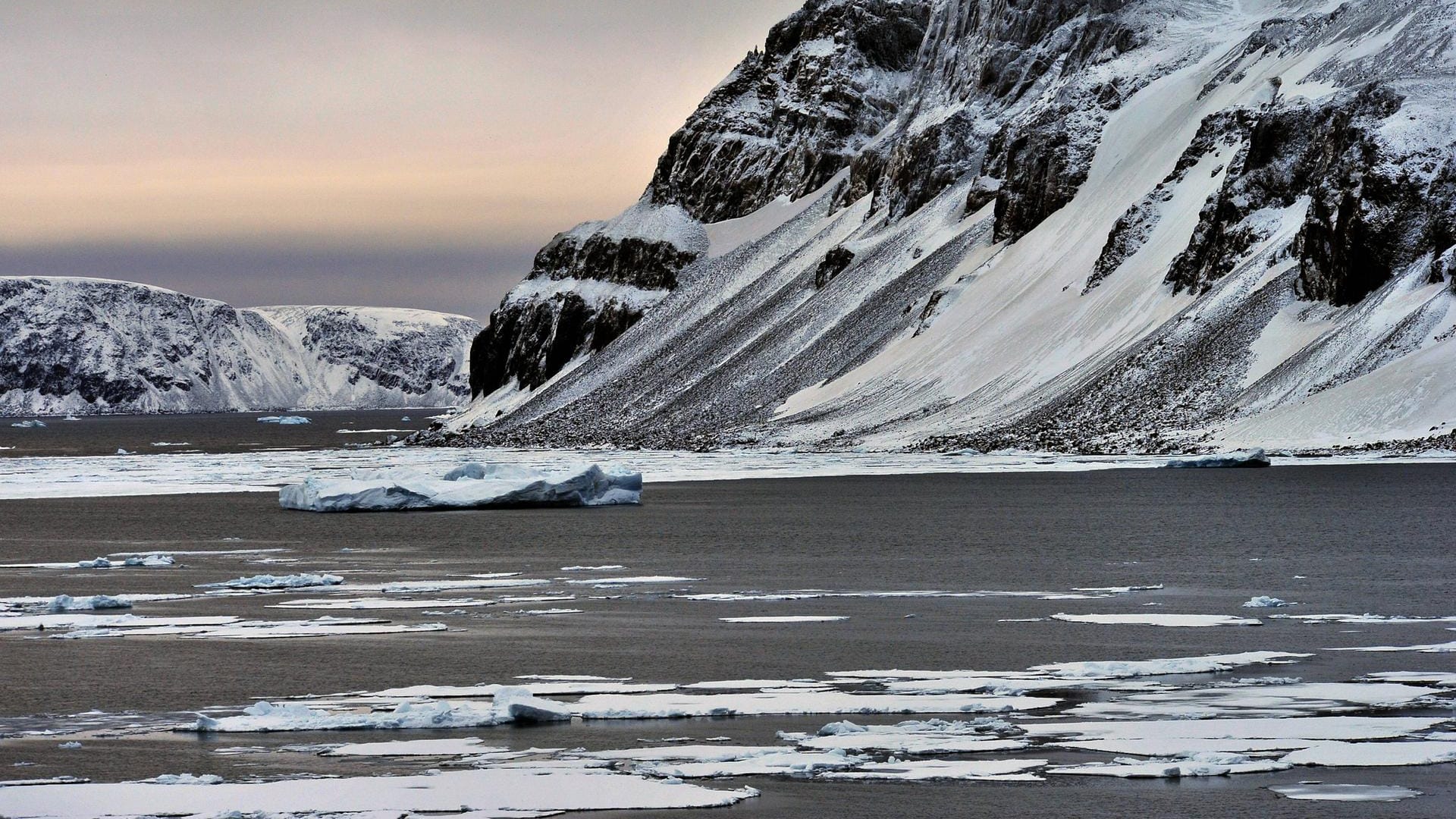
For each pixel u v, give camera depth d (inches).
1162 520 2913.4
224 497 4389.8
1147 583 1888.5
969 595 1771.7
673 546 2559.1
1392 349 5319.9
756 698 1099.9
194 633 1481.3
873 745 944.9
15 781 873.5
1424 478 3895.2
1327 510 3024.1
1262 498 3410.4
